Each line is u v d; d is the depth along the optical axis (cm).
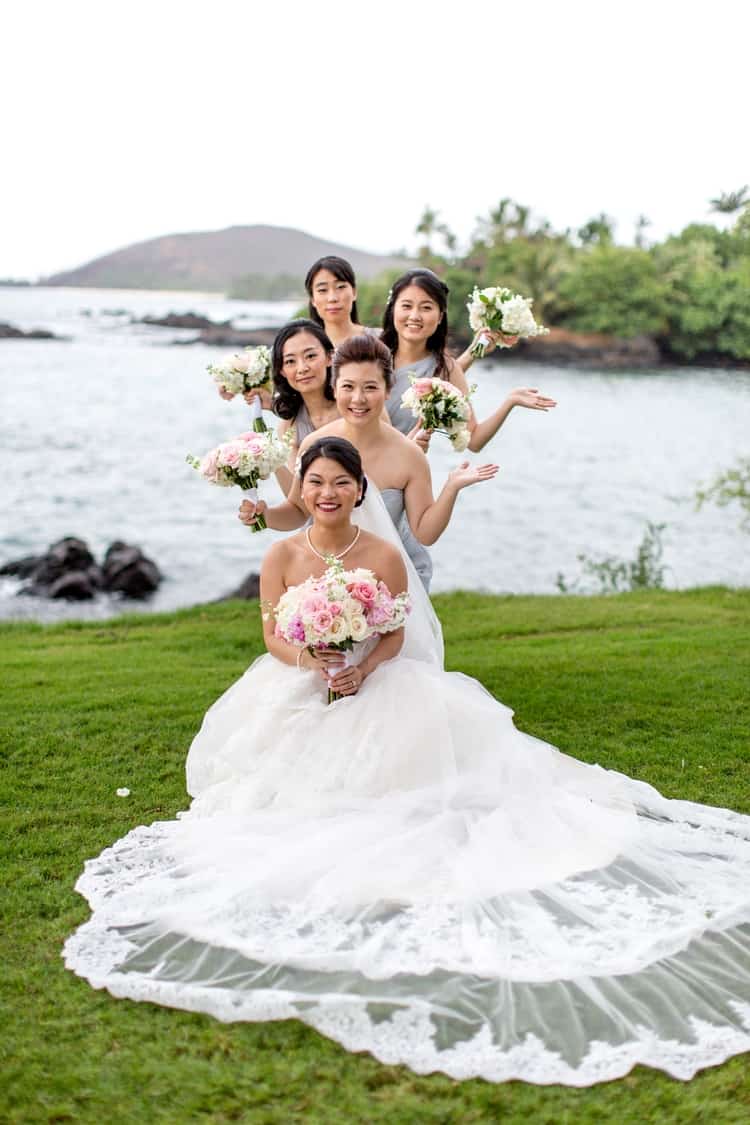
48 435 3591
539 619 941
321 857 389
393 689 441
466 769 438
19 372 6050
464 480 496
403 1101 285
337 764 430
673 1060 300
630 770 543
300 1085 291
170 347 8881
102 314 15750
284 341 524
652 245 9244
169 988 327
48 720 621
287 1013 318
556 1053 301
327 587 424
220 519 2325
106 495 2570
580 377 6844
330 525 459
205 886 387
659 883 393
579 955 342
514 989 328
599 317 7906
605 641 834
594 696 665
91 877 406
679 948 350
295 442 546
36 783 521
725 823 458
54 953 359
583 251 8600
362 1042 306
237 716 467
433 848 397
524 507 2538
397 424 566
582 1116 279
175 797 505
